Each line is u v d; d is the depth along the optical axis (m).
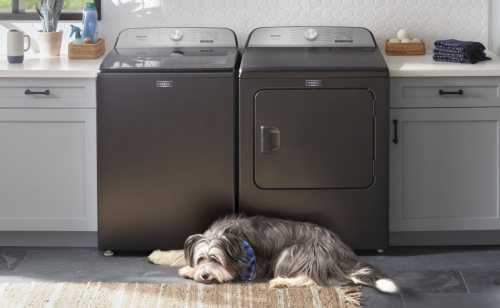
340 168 2.81
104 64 2.79
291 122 2.76
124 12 3.39
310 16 3.39
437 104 2.84
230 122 2.77
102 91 2.75
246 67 2.74
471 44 2.97
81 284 2.57
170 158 2.80
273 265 2.62
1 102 2.82
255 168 2.80
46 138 2.86
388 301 2.45
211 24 3.40
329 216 2.85
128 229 2.87
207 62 2.82
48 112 2.83
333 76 2.72
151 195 2.84
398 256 2.88
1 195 2.91
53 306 2.40
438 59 3.02
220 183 2.83
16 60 2.96
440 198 2.92
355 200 2.83
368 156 2.79
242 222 2.66
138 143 2.79
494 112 2.84
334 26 3.16
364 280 2.53
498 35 3.24
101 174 2.82
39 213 2.93
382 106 2.75
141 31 3.19
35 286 2.55
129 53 3.02
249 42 3.11
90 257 2.89
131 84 2.74
